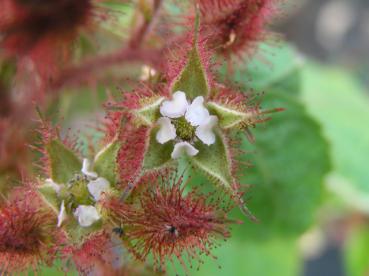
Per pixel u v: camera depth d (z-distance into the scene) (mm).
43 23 120
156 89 103
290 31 261
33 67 126
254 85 143
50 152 104
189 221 94
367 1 272
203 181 110
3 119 120
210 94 101
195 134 100
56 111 123
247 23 110
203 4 108
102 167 101
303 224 149
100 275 110
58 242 101
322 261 251
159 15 123
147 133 99
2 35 121
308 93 177
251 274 160
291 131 146
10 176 114
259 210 147
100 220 99
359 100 184
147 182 98
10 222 102
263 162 145
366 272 188
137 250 99
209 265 158
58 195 103
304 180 147
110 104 100
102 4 126
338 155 173
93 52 127
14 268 105
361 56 264
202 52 100
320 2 266
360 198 171
